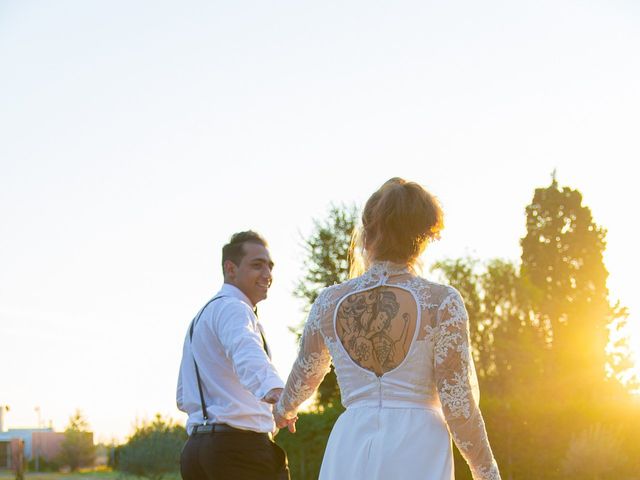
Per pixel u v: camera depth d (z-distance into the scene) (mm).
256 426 4926
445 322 3129
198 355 4973
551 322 38500
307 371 3479
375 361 3205
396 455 3088
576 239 39750
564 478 18234
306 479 21719
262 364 4570
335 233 29875
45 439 51344
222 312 4871
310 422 21797
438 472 3092
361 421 3189
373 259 3334
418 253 3311
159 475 23297
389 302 3217
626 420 18250
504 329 38344
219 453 4836
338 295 3346
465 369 3117
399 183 3363
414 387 3145
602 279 39094
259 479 4902
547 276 39625
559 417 18797
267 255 5172
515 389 35281
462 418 3090
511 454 19078
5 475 41719
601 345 37438
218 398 4906
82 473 40219
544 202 40438
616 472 17766
